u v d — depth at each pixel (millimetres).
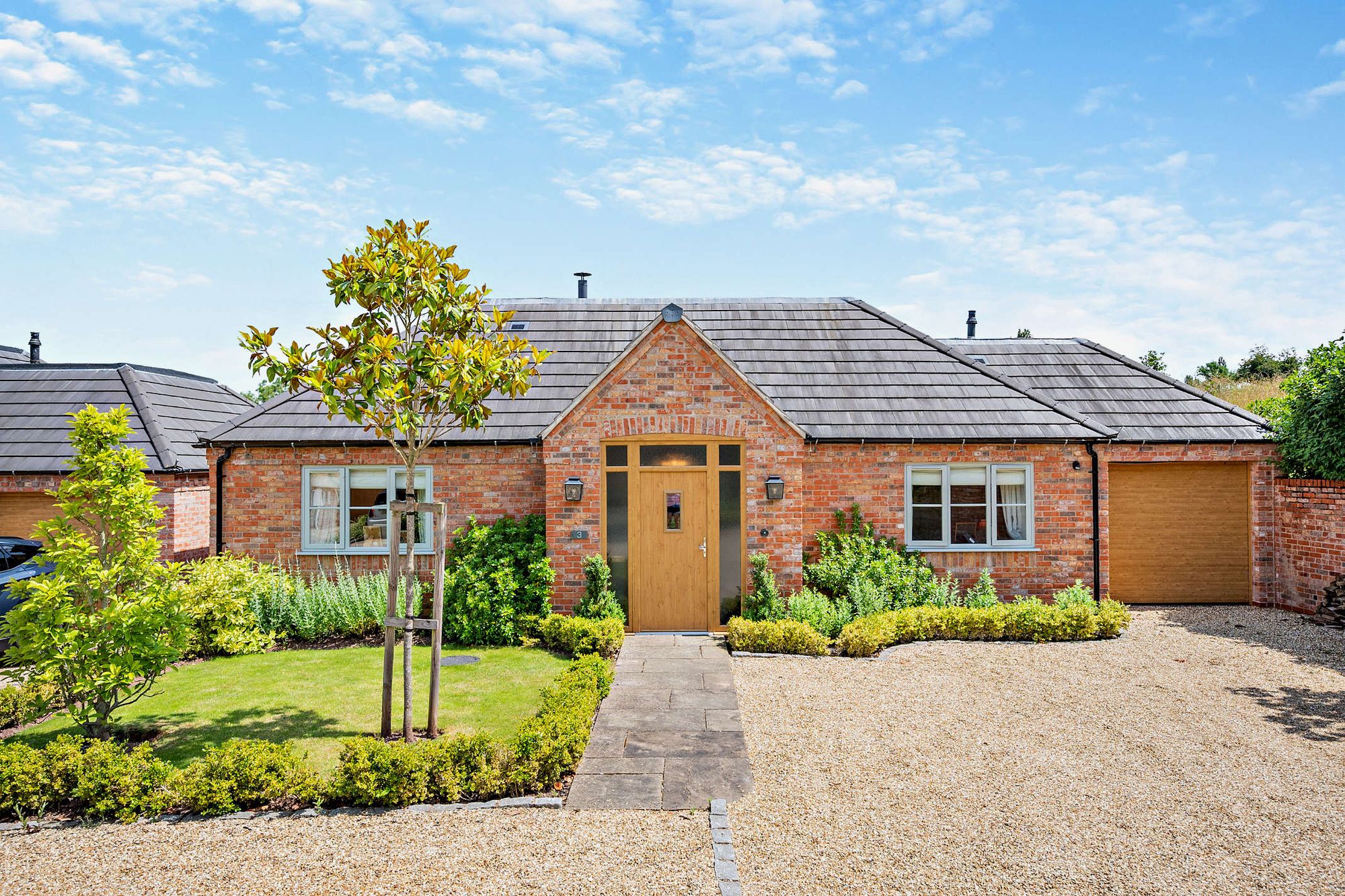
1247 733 8461
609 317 17844
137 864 5879
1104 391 17359
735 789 7008
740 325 17672
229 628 12172
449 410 8758
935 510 14492
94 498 8125
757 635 11680
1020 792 6977
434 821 6449
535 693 9820
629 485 12969
